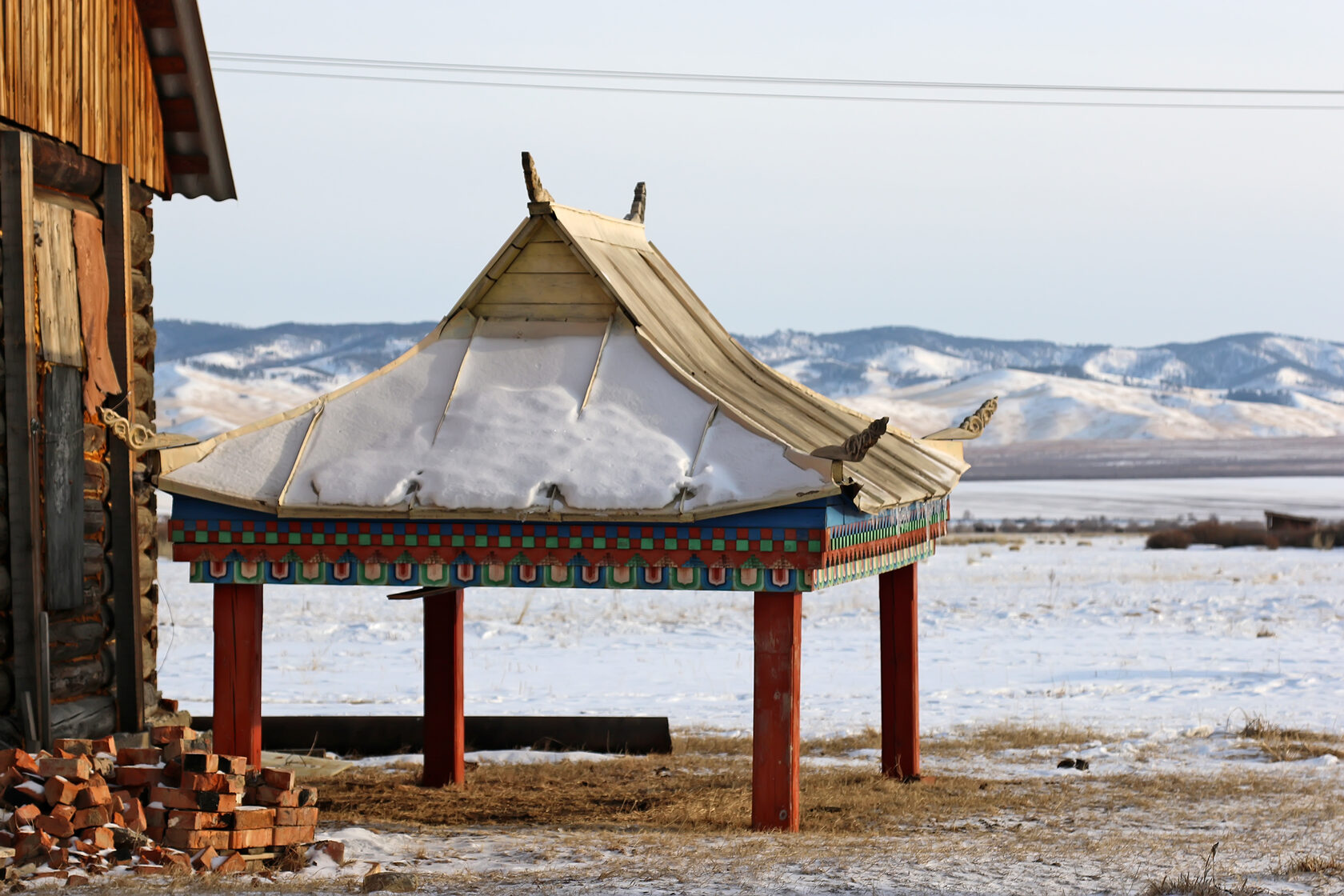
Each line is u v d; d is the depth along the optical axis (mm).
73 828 9398
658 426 11625
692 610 36688
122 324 13688
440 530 11219
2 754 9781
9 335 11852
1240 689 23391
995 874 9875
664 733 17562
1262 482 175750
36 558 11875
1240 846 11461
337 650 29031
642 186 14797
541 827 12117
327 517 11234
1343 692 22969
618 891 8922
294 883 9156
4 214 11852
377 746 17062
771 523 10867
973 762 16688
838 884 9234
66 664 12750
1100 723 19797
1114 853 10906
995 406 16953
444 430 11773
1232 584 43344
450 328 12711
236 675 11477
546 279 12734
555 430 11625
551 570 11109
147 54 14742
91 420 13234
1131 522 91812
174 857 9438
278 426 11953
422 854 10461
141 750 10203
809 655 28531
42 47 12531
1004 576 47062
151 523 14602
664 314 13328
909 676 15297
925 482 13562
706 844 10836
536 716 17797
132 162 14336
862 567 12141
